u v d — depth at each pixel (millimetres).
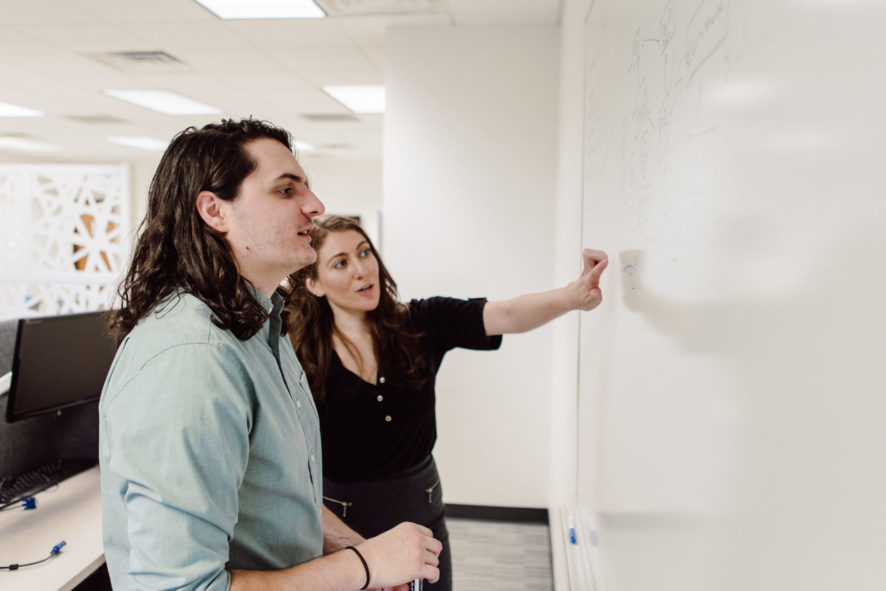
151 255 679
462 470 2693
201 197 666
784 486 291
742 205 346
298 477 717
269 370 726
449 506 2723
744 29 345
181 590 546
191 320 624
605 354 909
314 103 4258
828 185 248
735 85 360
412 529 736
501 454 2670
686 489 458
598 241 1032
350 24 2516
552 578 2234
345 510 1206
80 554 1215
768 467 310
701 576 420
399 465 1229
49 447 1695
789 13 285
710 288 405
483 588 2174
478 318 1268
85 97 4086
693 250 448
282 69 3279
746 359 339
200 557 560
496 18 2416
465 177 2545
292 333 1194
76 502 1460
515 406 2641
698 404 429
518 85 2500
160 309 649
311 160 7609
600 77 1010
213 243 669
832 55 244
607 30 922
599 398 961
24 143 6332
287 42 2777
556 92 2486
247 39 2734
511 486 2684
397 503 1219
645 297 616
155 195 699
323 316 1223
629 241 714
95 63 3168
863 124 220
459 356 2641
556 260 2406
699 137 433
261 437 663
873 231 215
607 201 914
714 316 395
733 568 358
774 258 303
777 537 299
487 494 2699
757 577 324
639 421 640
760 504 320
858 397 226
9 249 5133
